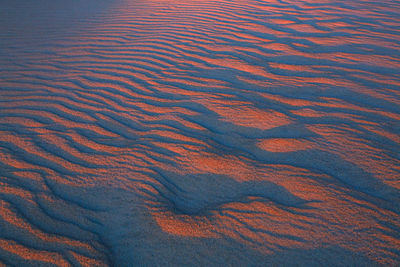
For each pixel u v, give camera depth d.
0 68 4.25
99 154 2.54
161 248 1.73
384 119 2.83
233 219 1.88
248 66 4.08
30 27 5.99
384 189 2.05
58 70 4.16
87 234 1.83
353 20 5.74
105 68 4.17
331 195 2.01
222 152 2.52
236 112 3.06
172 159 2.46
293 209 1.92
